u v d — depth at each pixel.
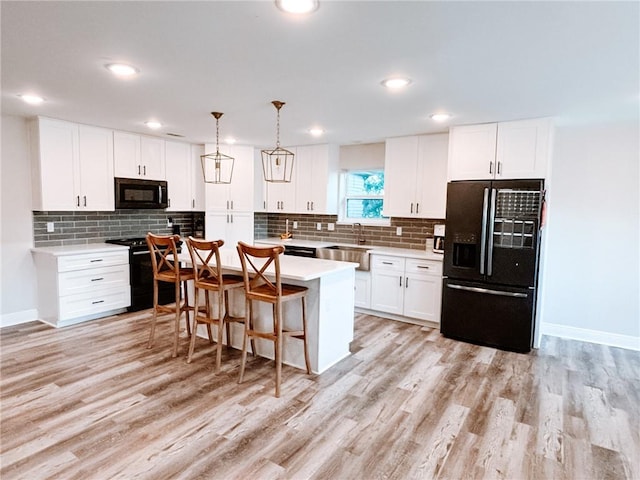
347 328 3.59
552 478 2.02
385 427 2.45
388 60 2.30
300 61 2.34
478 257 3.86
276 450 2.20
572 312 4.16
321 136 4.87
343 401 2.76
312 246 5.32
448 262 4.04
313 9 1.71
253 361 3.42
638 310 3.87
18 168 4.18
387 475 2.02
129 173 4.81
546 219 3.76
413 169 4.75
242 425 2.44
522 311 3.70
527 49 2.11
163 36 2.02
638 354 3.74
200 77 2.65
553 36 1.94
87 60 2.36
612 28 1.84
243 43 2.09
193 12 1.76
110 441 2.25
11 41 2.09
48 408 2.59
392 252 4.68
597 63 2.28
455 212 3.96
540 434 2.40
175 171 5.33
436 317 4.38
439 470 2.07
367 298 4.89
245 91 2.97
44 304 4.33
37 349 3.58
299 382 3.04
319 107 3.40
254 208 5.89
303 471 2.04
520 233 3.66
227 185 5.60
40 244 4.43
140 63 2.41
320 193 5.54
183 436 2.31
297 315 3.30
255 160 5.93
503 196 3.71
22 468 2.01
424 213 4.70
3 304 4.20
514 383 3.08
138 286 4.79
